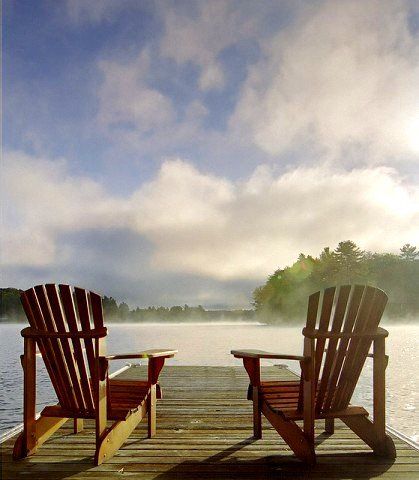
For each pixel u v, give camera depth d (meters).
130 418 3.76
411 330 39.22
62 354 3.55
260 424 4.07
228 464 3.37
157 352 3.83
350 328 3.46
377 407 3.58
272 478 3.09
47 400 9.05
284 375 8.22
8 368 14.64
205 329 54.47
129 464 3.35
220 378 7.91
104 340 3.52
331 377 3.54
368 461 3.43
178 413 5.08
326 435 4.13
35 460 3.42
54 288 3.46
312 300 3.37
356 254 66.19
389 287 67.56
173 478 3.08
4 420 7.30
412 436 5.82
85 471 3.20
